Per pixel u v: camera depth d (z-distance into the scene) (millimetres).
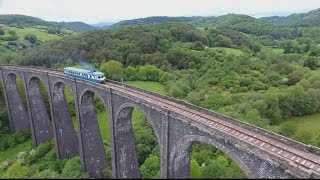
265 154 23312
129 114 43719
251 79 85812
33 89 66375
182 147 31984
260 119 58656
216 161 42781
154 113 35406
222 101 70250
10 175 38562
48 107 77312
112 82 52000
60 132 59562
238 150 25391
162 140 34625
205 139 28594
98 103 76812
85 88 48875
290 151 25844
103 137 63500
